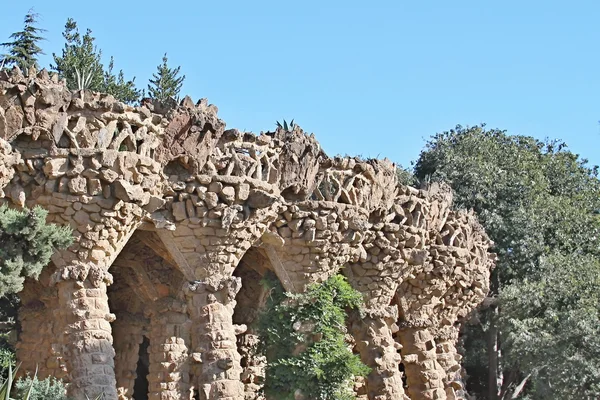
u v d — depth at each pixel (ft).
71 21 153.17
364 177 99.40
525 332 131.64
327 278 96.02
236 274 108.58
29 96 73.15
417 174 170.40
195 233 84.53
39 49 147.74
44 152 74.64
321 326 92.58
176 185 82.94
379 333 104.22
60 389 71.97
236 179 84.69
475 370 157.28
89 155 75.20
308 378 90.99
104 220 76.54
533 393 146.30
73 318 76.38
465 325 144.46
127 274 96.02
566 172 170.40
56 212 75.25
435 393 114.11
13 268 62.18
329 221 93.76
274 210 89.10
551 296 135.95
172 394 91.45
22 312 86.02
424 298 114.32
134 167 77.25
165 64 163.22
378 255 103.24
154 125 80.12
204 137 82.99
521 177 156.15
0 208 64.34
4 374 93.15
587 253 152.35
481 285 122.11
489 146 166.09
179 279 93.61
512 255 148.15
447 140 170.71
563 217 153.07
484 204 154.71
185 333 92.94
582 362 125.18
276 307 93.56
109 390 75.56
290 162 91.15
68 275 76.18
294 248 93.66
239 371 85.66
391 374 103.60
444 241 115.03
